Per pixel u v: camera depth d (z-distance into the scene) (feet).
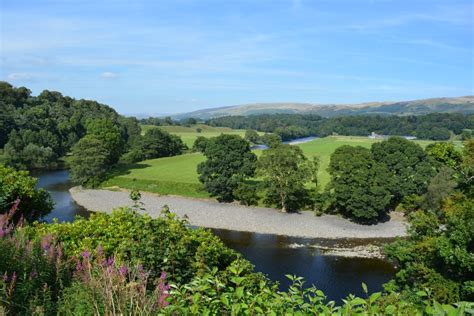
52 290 24.53
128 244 32.30
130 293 19.61
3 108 351.46
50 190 220.84
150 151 342.85
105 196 208.13
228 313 17.01
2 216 31.42
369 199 151.23
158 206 189.57
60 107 431.43
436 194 139.64
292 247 129.39
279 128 601.21
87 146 236.22
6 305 20.56
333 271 104.83
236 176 193.16
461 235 53.26
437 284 56.03
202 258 32.04
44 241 27.76
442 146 177.47
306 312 16.29
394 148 176.55
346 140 451.94
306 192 186.09
